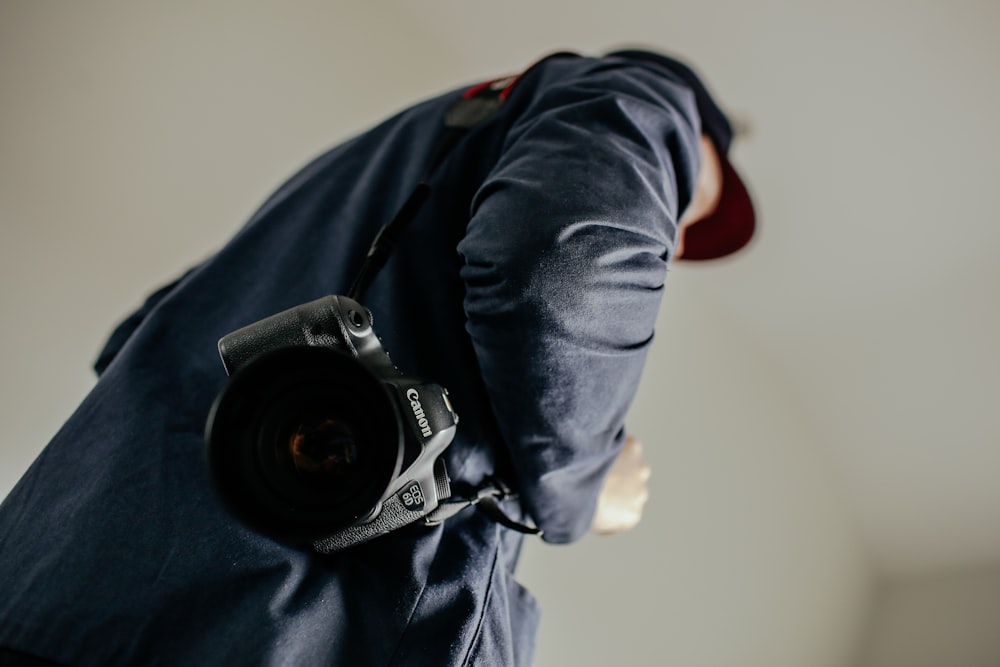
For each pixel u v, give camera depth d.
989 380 1.44
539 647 1.24
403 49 1.45
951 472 1.61
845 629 1.76
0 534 0.45
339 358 0.30
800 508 1.78
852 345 1.67
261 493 0.30
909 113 1.25
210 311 0.54
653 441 1.54
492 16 1.44
